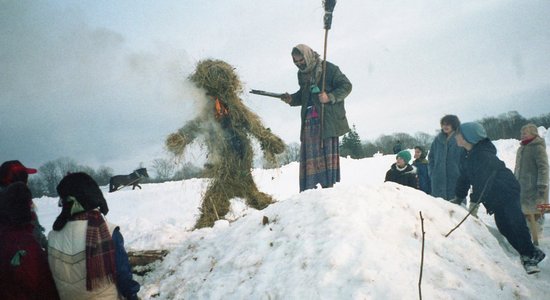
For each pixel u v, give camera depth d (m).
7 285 3.15
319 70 6.08
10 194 3.27
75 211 3.17
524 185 6.41
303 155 6.20
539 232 6.29
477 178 4.95
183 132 6.41
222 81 6.40
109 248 3.12
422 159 8.71
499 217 4.81
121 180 19.59
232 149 6.66
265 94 6.54
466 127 5.01
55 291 3.28
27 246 3.21
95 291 3.06
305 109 6.19
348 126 6.17
